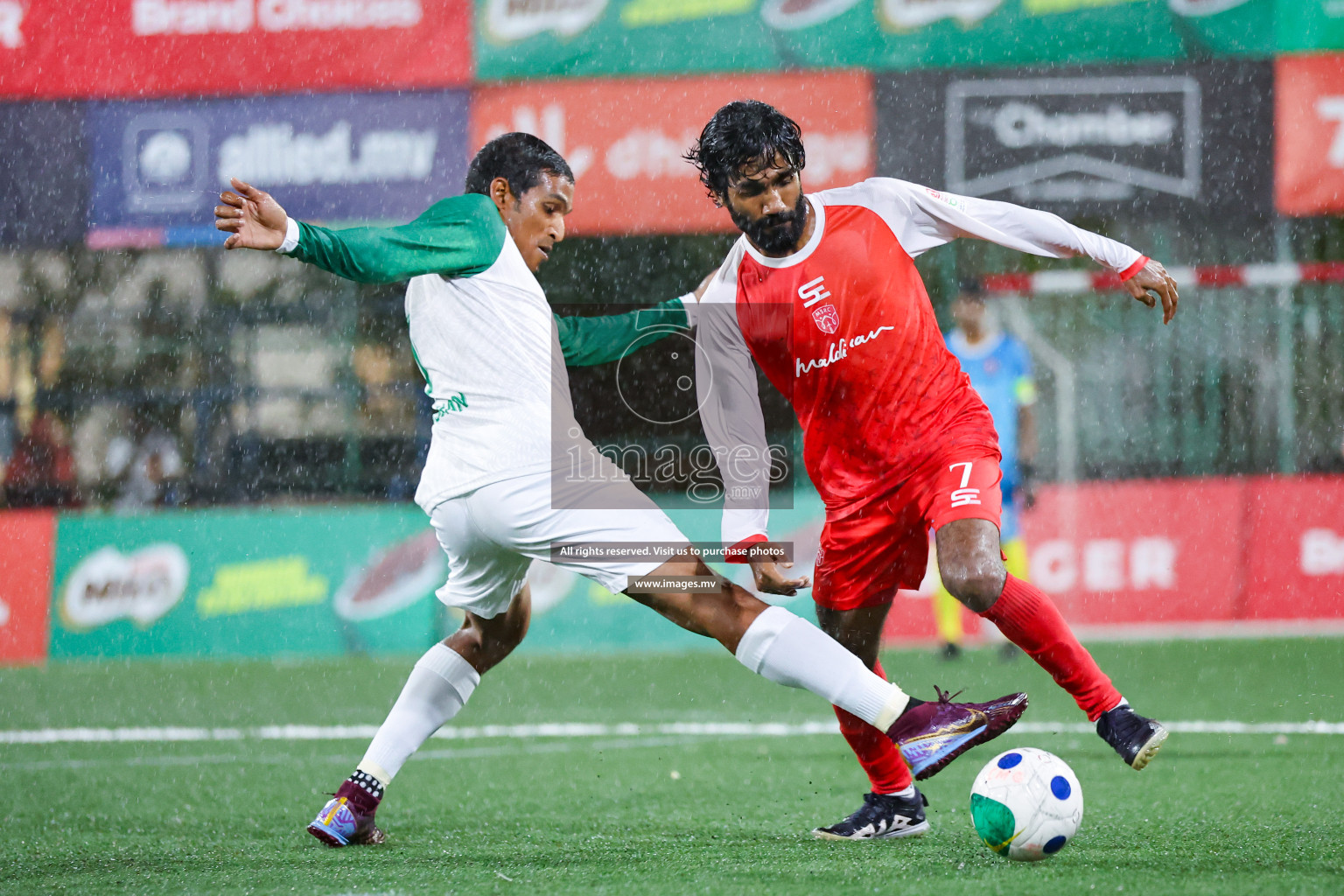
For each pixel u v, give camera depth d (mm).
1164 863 12086
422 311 13023
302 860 13133
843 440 13578
